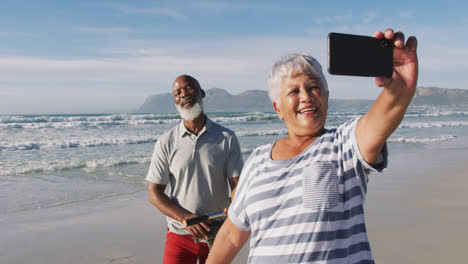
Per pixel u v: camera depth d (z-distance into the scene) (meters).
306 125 1.36
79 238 4.65
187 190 2.70
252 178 1.46
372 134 1.18
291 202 1.30
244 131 21.33
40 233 4.84
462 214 5.18
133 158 11.09
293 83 1.37
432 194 6.35
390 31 1.04
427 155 11.45
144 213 5.73
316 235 1.24
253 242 1.41
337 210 1.25
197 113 2.75
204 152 2.70
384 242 4.16
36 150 13.36
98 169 9.41
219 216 2.62
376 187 6.89
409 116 48.81
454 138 17.17
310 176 1.28
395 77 1.06
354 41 1.03
